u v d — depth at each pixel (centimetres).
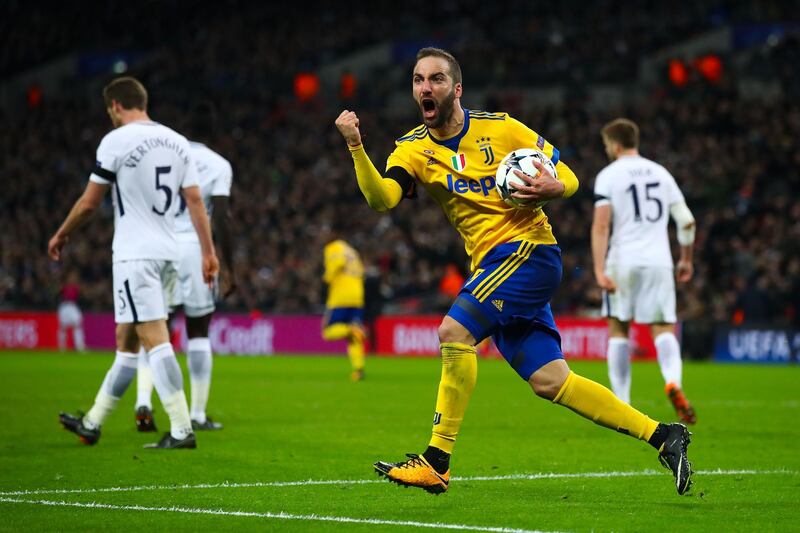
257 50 13175
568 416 3281
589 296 7406
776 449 2475
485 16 12769
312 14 13612
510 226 1720
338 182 10088
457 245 8500
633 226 3006
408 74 12162
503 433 2803
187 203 2400
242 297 8475
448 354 1675
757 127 9538
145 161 2341
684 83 10462
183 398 2403
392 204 1723
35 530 1495
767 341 6875
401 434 2747
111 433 2723
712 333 7075
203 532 1477
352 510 1659
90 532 1480
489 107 10775
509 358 1742
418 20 13050
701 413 3409
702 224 8062
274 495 1798
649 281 2989
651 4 12206
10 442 2527
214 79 12850
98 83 13100
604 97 11200
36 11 14075
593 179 9088
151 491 1836
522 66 11744
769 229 7869
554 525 1532
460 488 1888
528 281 1694
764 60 10650
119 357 2431
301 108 11969
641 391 4441
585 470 2122
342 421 3098
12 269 9356
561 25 12344
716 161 9162
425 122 1734
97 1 14275
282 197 9944
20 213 9900
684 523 1552
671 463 1683
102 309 8675
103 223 9656
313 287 8369
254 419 3144
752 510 1667
